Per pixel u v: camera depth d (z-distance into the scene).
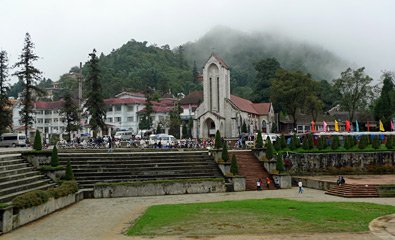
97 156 44.62
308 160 53.47
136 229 22.67
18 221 24.52
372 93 94.81
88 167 42.22
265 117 111.00
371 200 35.88
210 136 92.00
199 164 46.56
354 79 94.00
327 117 117.38
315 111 103.56
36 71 68.88
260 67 131.25
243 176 43.69
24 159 38.88
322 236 20.58
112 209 31.36
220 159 46.28
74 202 34.78
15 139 70.62
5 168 33.69
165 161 46.09
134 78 172.75
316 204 31.20
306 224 23.44
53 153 38.34
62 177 37.84
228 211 27.83
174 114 107.31
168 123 103.38
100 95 71.69
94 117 71.00
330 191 41.09
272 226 22.97
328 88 135.75
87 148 58.25
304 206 29.83
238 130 91.62
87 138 81.06
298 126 117.25
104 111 72.50
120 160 44.44
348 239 19.92
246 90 188.88
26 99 69.19
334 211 27.58
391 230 21.98
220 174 45.09
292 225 23.20
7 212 23.14
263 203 31.61
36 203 26.69
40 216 27.70
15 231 23.42
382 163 54.94
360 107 102.81
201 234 21.27
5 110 72.44
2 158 35.78
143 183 39.38
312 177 50.62
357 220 24.62
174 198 37.56
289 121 118.19
